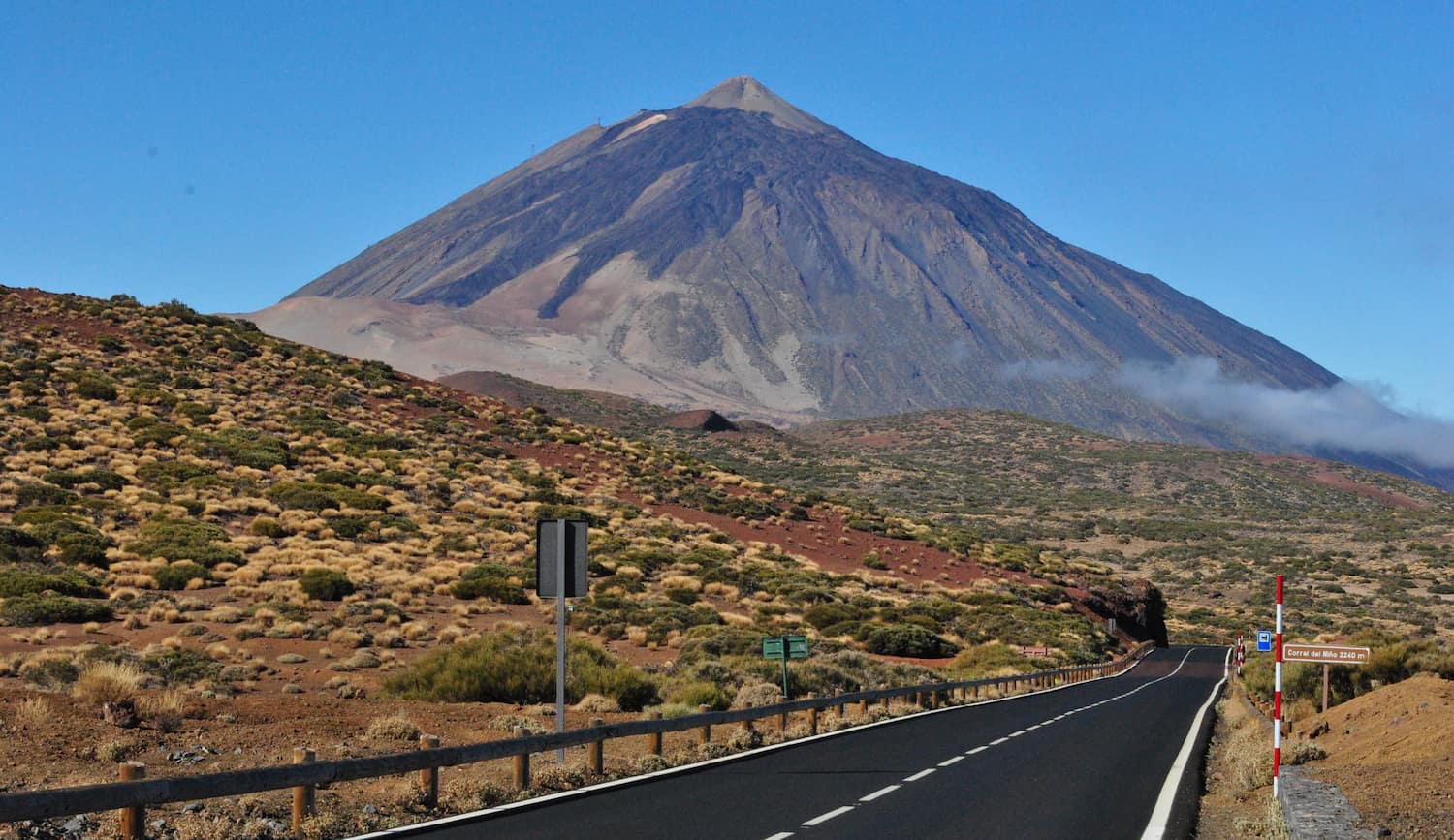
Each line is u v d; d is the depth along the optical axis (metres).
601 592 56.53
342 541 59.19
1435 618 103.50
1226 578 130.38
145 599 42.22
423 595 49.81
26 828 12.23
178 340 100.44
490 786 14.96
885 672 41.34
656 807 14.52
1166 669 65.62
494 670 29.08
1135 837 12.95
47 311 98.44
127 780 11.12
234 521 59.81
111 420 74.88
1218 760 21.84
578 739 16.62
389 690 30.06
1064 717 30.06
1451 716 20.45
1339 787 15.35
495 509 73.69
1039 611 75.38
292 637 39.09
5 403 73.69
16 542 47.66
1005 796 15.80
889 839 12.62
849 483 178.25
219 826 12.27
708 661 36.38
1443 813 12.92
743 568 70.56
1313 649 18.33
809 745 22.20
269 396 91.44
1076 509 174.75
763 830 12.96
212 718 21.41
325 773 12.81
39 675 26.62
